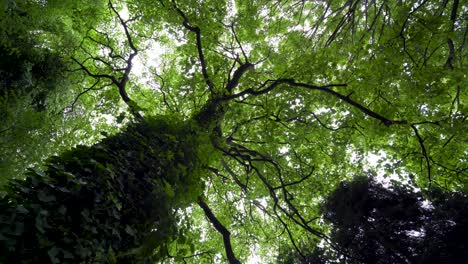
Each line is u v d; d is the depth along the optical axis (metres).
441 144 6.34
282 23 10.71
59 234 2.09
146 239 2.87
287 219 8.09
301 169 7.96
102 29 9.84
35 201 2.14
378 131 6.19
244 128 7.91
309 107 7.30
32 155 6.98
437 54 6.38
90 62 9.79
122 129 3.83
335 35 9.37
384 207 3.86
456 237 3.16
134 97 9.17
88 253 2.17
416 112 6.61
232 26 7.95
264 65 8.98
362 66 5.81
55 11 8.53
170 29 8.23
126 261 2.64
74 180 2.37
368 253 3.73
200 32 7.51
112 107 8.02
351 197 4.18
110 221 2.51
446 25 5.38
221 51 8.25
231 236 8.99
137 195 2.97
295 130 7.27
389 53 5.36
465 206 3.37
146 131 4.06
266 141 7.18
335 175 8.16
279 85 6.92
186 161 4.16
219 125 6.30
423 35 5.18
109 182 2.67
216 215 9.05
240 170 9.02
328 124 7.68
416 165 7.06
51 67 8.02
